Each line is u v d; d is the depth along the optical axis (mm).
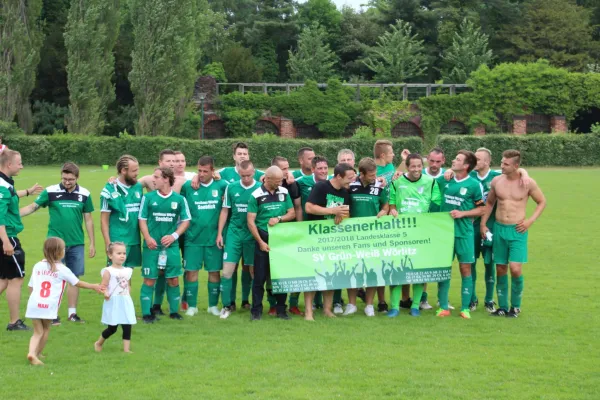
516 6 77438
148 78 55438
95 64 54500
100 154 49000
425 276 10820
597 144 51562
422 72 74562
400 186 10953
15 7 51500
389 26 80500
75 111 54406
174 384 7605
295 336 9578
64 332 9859
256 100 64000
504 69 63594
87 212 10805
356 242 10734
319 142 51281
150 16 54844
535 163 51625
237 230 10859
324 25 81312
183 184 11141
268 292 11492
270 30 78875
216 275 11094
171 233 10469
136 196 10914
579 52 73938
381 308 11328
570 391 7395
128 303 8859
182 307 11500
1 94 51281
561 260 15555
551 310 11062
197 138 61969
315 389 7418
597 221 21828
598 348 8953
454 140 51344
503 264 10750
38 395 7289
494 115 63875
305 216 11250
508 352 8773
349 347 9000
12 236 9852
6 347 9070
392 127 65250
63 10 66188
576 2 80875
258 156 50594
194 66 58781
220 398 7168
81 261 10641
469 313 10766
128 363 8391
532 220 10508
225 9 84750
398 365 8227
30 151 47844
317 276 10672
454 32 75562
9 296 9844
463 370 8047
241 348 8992
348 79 80000
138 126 56000
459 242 10789
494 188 10781
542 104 63625
